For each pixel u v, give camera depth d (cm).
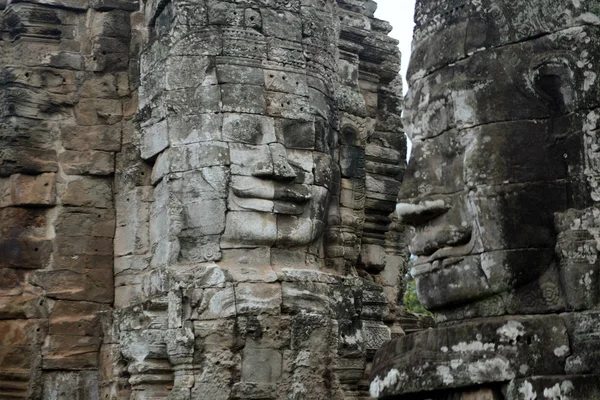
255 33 1537
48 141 1686
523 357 789
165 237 1518
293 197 1500
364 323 1598
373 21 1895
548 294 810
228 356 1423
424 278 870
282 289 1461
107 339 1623
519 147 826
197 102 1509
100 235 1678
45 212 1677
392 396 858
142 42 1705
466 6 869
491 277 816
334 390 1475
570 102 823
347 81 1789
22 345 1622
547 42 834
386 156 1852
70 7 1747
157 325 1470
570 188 816
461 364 811
